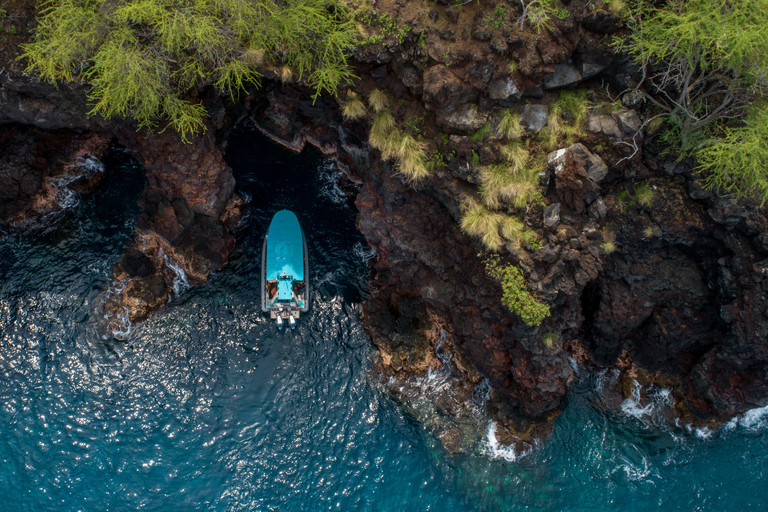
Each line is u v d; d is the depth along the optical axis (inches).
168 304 1117.7
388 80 853.8
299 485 997.8
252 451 1018.7
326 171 1206.9
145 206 1073.5
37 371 1048.8
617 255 939.3
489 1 750.5
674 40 716.7
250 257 1162.0
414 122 863.1
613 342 1051.3
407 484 1009.5
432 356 1090.7
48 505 946.7
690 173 835.4
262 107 1146.0
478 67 764.0
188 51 845.2
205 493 980.6
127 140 1000.9
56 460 982.4
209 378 1072.8
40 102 913.5
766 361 906.7
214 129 1098.1
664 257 939.3
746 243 860.0
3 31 829.8
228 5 762.2
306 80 887.1
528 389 984.9
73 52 789.9
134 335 1088.8
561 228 837.2
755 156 728.3
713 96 780.6
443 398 1074.1
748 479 1007.6
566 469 1030.4
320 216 1194.6
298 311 1113.4
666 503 997.8
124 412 1032.8
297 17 773.9
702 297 945.5
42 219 1140.5
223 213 1146.0
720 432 1048.2
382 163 965.8
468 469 1028.5
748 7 684.7
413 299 1108.5
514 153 817.5
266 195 1196.5
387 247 1040.2
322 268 1160.8
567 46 756.6
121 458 995.3
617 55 769.6
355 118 917.8
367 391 1082.7
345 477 1008.9
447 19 772.6
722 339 949.2
